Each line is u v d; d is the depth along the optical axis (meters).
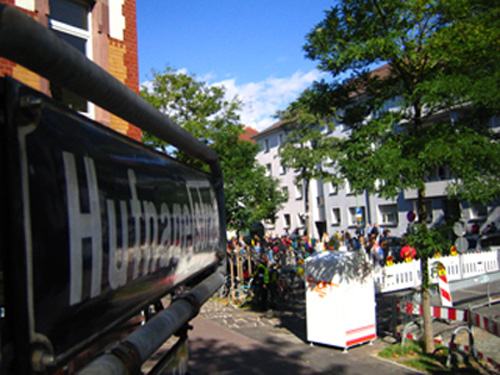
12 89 1.12
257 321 10.58
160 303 2.78
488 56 6.23
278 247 20.44
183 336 2.84
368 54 6.49
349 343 7.85
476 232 21.61
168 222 2.45
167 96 20.36
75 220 1.40
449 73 6.64
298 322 10.31
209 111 21.00
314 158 24.12
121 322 1.76
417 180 6.25
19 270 1.09
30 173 1.17
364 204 32.91
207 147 3.44
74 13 6.67
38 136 1.24
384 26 6.76
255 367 7.12
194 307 2.64
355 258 8.08
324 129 24.97
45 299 1.19
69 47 1.41
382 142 6.79
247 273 14.45
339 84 7.59
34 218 1.17
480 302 11.03
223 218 4.09
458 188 6.11
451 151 5.93
